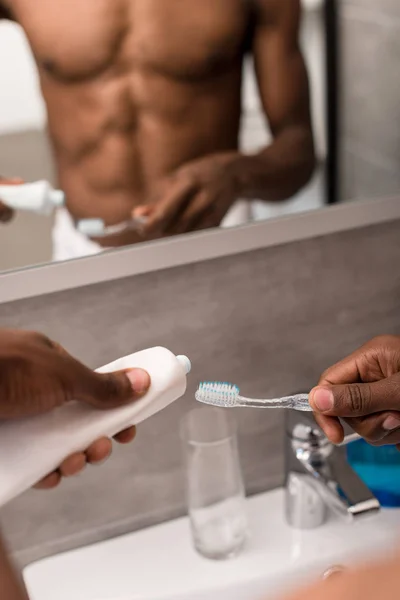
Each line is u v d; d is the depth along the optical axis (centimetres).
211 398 54
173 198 71
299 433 73
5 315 69
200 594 73
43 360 47
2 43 65
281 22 73
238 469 76
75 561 78
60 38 67
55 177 68
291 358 81
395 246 82
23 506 76
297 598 18
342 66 75
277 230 75
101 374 50
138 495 81
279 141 74
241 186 73
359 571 18
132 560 77
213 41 71
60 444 49
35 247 68
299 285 79
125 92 69
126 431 59
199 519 75
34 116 67
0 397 46
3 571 40
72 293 71
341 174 77
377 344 63
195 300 75
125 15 67
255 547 77
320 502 78
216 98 72
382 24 75
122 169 70
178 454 80
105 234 70
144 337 75
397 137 78
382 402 55
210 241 73
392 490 80
